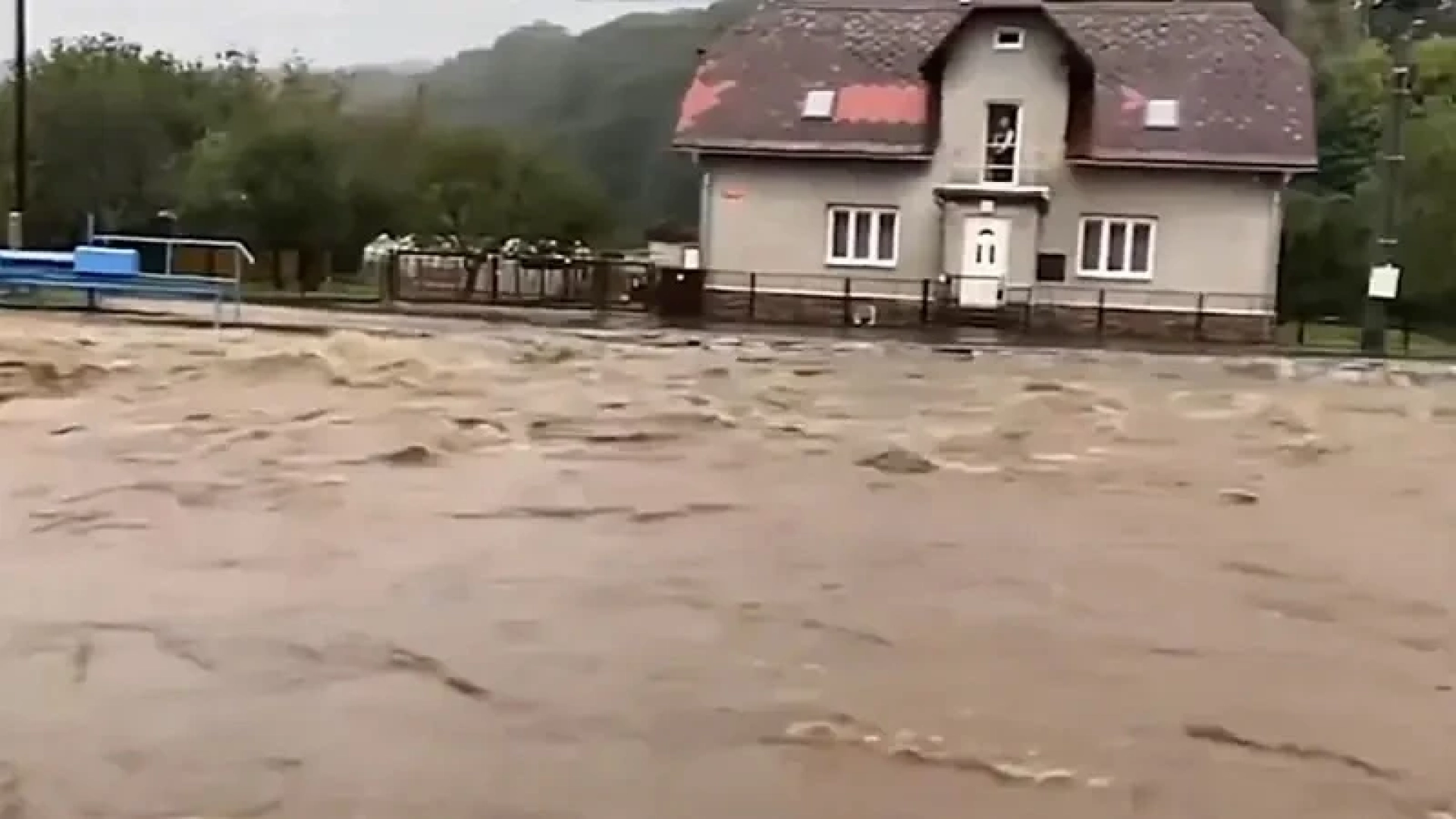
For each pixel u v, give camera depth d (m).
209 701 6.30
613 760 5.76
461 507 10.39
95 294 26.28
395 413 14.99
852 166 34.31
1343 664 7.34
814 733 6.10
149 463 11.77
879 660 7.14
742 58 36.81
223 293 26.83
